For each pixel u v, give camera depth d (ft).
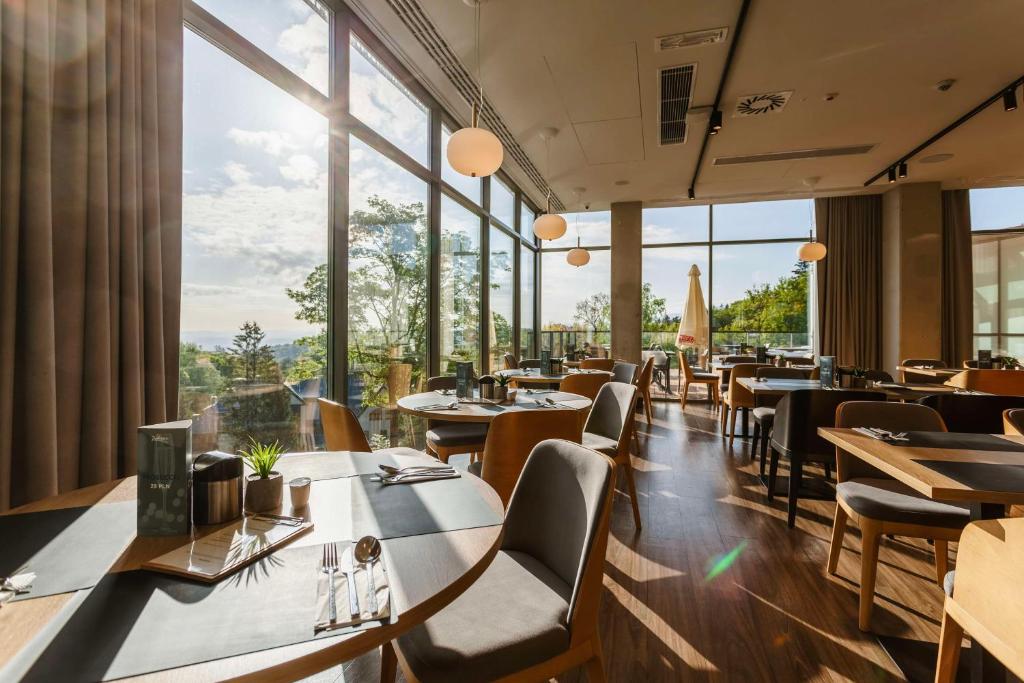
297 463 4.65
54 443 4.52
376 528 3.11
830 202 23.75
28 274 4.43
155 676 1.73
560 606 3.65
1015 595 3.05
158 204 5.59
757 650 5.49
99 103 4.97
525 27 10.44
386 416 11.57
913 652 5.41
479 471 8.00
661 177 20.52
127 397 5.24
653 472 12.58
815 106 13.85
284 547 2.82
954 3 9.57
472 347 17.58
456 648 3.18
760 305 25.17
